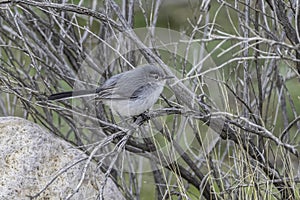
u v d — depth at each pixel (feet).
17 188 31.45
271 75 40.06
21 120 33.19
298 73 33.37
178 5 44.52
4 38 45.57
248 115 37.63
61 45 41.57
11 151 32.01
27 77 42.11
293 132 48.49
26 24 43.52
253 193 33.60
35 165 31.96
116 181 42.68
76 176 31.99
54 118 48.08
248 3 35.86
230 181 40.06
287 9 39.14
